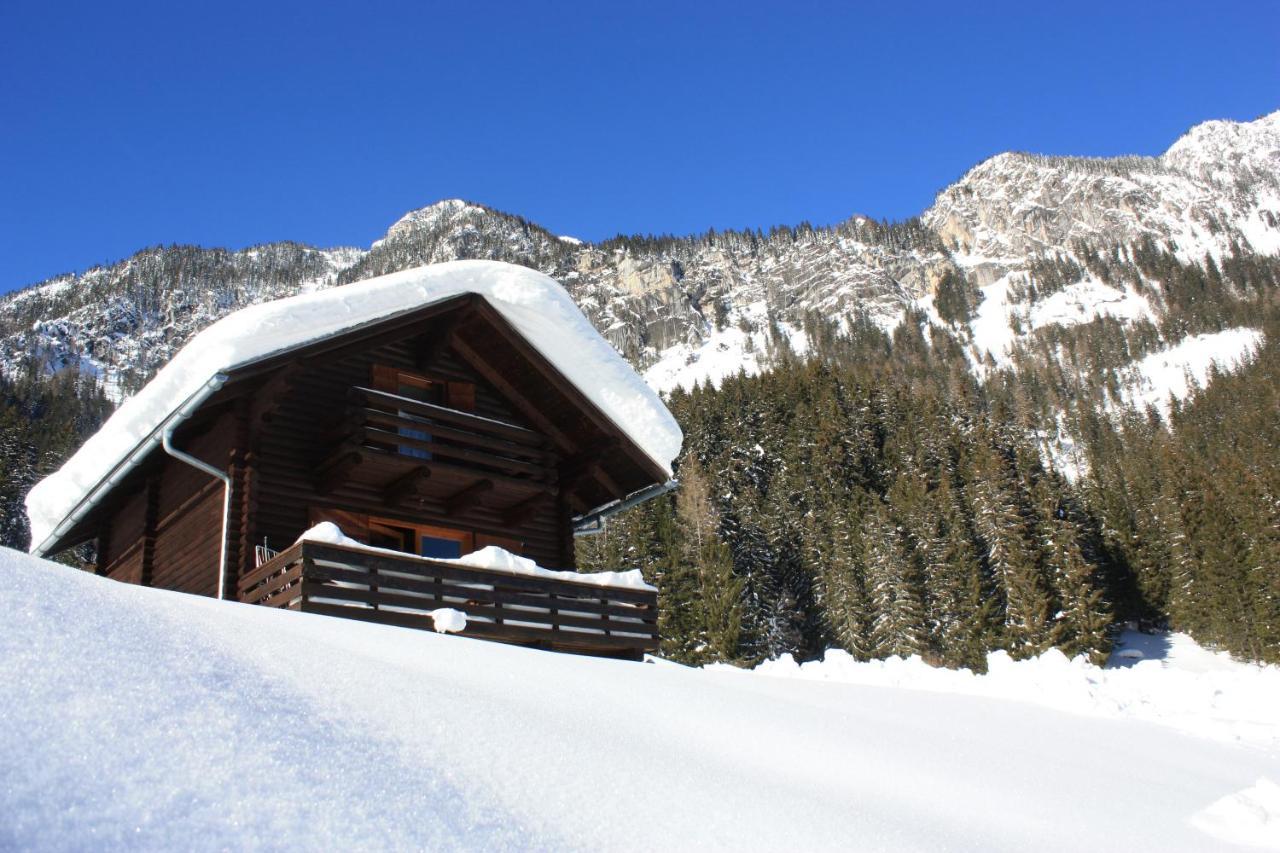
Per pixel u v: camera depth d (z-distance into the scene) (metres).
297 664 5.14
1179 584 59.31
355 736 4.23
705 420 85.75
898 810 5.61
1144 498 71.88
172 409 12.87
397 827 3.42
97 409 139.38
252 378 13.51
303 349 13.44
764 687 10.27
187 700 3.91
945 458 79.69
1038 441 148.50
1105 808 6.52
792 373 110.12
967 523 59.81
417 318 14.89
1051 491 61.09
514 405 17.16
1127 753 8.87
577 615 13.52
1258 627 52.47
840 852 4.54
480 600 12.52
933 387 183.12
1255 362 160.50
